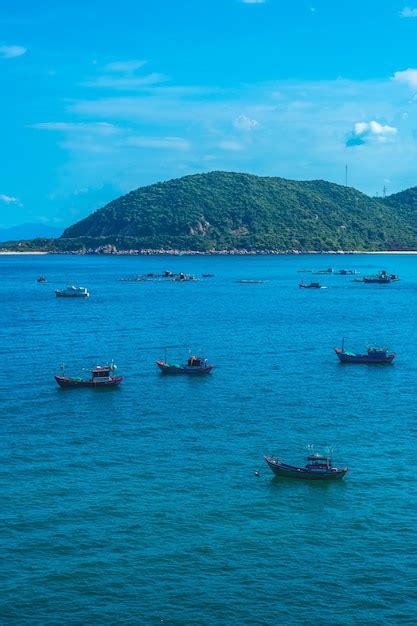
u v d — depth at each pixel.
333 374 131.00
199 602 55.28
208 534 65.44
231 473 79.56
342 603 55.38
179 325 196.75
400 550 62.91
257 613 54.03
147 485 75.94
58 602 55.12
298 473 77.75
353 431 94.50
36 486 75.19
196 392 116.00
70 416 101.38
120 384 121.75
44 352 151.62
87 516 68.44
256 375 129.50
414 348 161.00
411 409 105.88
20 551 62.00
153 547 63.00
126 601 55.34
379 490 75.12
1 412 103.12
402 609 54.75
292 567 60.12
